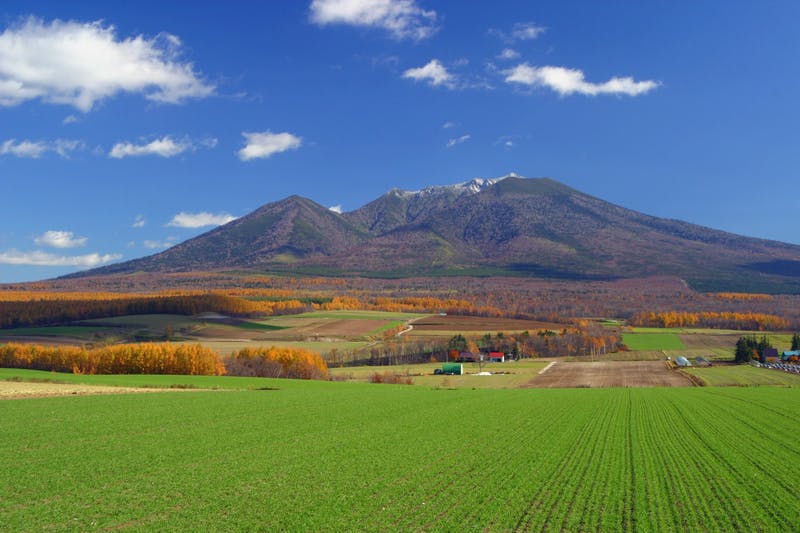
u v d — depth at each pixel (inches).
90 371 3973.9
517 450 1228.5
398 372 4510.3
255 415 1689.2
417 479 972.6
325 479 967.0
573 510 811.4
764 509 826.8
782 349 5457.7
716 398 2431.1
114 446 1205.7
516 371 4544.8
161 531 719.7
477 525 749.3
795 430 1540.4
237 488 908.0
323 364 4434.1
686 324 7288.4
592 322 7244.1
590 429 1541.6
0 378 2721.5
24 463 1047.6
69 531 716.0
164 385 2711.6
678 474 1021.8
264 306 7155.5
